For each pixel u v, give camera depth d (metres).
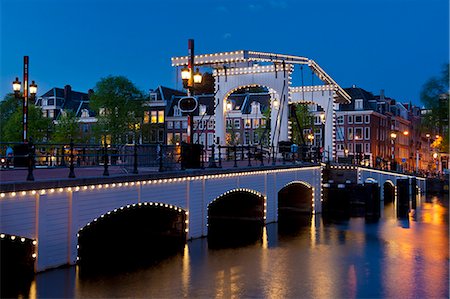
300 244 19.44
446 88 46.03
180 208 17.41
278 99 30.06
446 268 15.77
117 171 17.98
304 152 30.69
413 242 20.33
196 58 28.41
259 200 24.41
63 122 55.47
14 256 12.36
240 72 29.92
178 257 15.99
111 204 14.09
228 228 22.81
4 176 14.58
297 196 30.50
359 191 32.59
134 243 18.38
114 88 55.34
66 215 12.79
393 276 14.66
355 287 13.39
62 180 12.39
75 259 13.06
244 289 12.80
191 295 12.03
